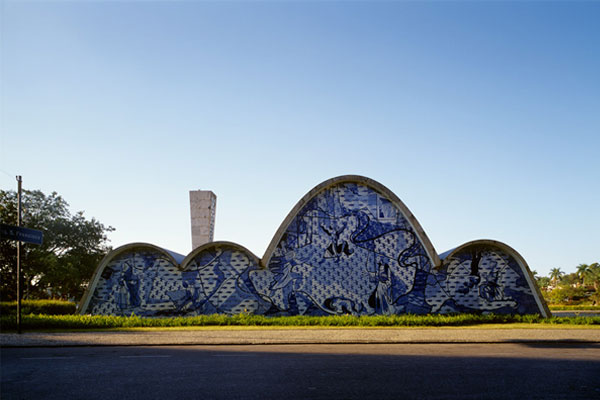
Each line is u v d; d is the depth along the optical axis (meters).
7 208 45.12
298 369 10.71
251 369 10.72
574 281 128.88
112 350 14.49
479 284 26.78
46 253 49.56
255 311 26.62
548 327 21.12
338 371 10.44
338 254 27.33
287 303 26.69
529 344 16.02
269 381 9.33
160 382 9.25
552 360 12.09
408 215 27.39
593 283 117.19
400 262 27.22
